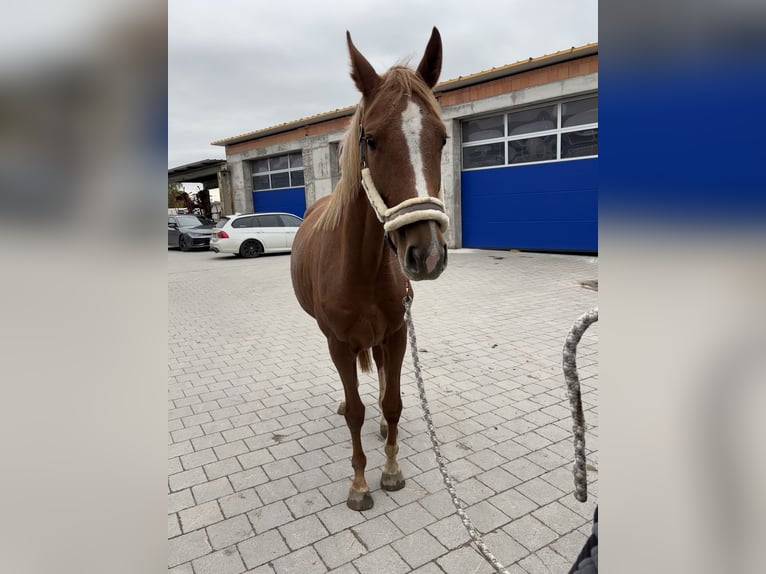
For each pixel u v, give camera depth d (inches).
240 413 135.5
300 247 116.3
